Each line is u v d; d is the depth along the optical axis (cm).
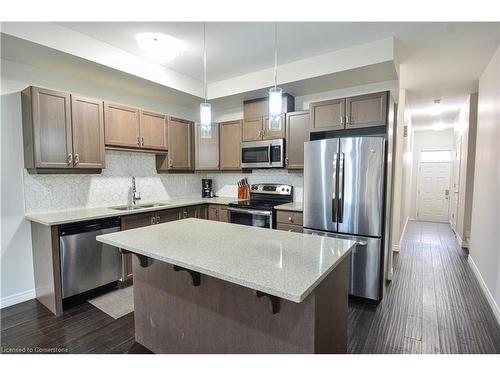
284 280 122
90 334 223
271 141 374
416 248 482
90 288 278
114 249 298
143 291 209
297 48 292
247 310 157
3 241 263
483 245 315
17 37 220
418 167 799
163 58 315
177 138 408
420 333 224
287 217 335
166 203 383
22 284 275
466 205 479
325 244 178
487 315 253
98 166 305
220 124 433
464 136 510
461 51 298
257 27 249
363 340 214
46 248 259
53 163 269
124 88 352
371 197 270
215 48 292
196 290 178
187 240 187
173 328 192
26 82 274
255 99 401
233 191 468
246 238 193
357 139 273
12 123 266
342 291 168
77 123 286
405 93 452
